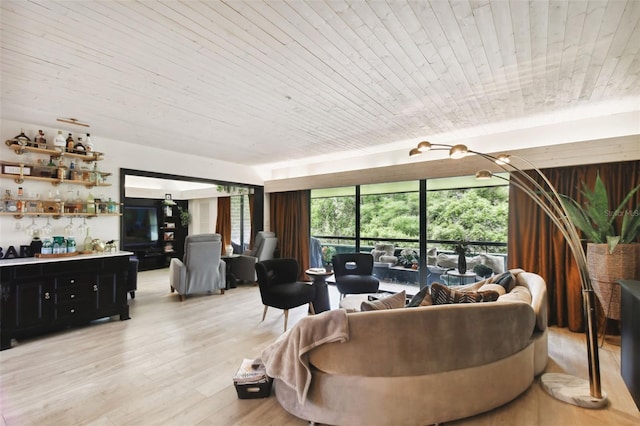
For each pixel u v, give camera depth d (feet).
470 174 14.53
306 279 21.67
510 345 7.07
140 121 12.10
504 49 7.06
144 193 27.58
